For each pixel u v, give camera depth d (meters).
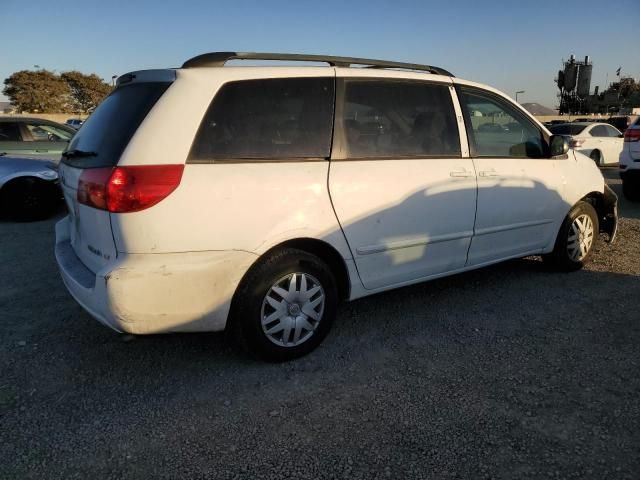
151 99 2.88
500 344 3.50
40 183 7.74
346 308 4.15
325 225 3.19
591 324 3.81
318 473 2.29
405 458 2.38
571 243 4.89
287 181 3.05
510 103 4.34
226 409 2.77
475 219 3.99
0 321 3.91
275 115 3.09
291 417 2.70
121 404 2.82
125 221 2.67
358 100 3.42
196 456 2.41
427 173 3.65
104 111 3.29
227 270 2.89
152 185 2.67
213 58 3.05
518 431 2.56
